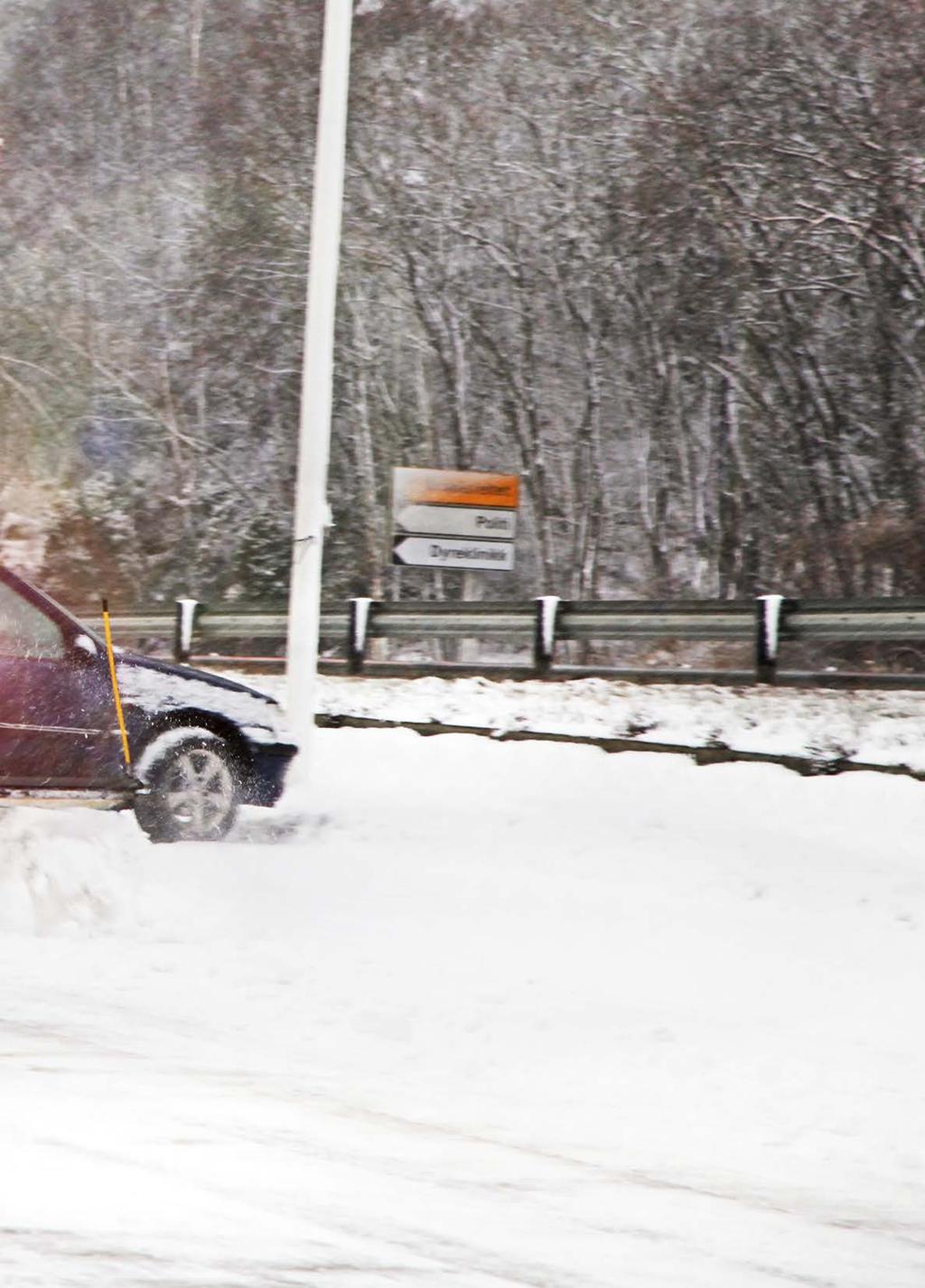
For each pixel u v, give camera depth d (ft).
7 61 210.18
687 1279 19.62
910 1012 38.06
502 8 176.35
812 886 52.80
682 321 163.32
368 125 176.65
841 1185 25.46
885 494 147.64
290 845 54.54
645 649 151.23
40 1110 25.30
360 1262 19.01
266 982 38.04
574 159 172.96
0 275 195.00
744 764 71.61
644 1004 37.88
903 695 80.64
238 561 175.01
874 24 152.46
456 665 96.07
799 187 153.79
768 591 156.46
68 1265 17.94
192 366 187.21
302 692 67.31
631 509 186.19
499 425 187.21
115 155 203.92
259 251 182.60
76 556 174.70
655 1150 26.68
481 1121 27.58
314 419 67.92
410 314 181.88
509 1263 19.58
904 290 148.05
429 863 53.11
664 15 171.32
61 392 186.60
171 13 205.87
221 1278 17.95
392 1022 34.86
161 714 53.52
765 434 155.63
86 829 44.06
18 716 47.96
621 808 65.51
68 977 37.17
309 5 184.34
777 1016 37.24
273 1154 23.79
